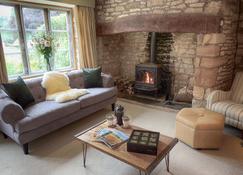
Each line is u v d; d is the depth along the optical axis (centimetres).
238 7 344
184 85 430
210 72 316
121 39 520
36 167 217
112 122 228
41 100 318
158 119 337
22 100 273
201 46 317
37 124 245
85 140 198
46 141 272
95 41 455
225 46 328
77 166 218
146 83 441
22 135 232
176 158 227
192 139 240
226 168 209
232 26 336
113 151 179
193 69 411
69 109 288
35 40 356
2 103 228
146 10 367
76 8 407
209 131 233
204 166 212
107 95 360
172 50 432
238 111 260
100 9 441
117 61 535
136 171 208
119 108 235
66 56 443
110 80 385
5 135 282
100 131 214
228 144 254
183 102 420
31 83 314
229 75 366
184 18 324
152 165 161
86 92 339
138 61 504
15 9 341
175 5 330
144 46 482
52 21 404
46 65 399
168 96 445
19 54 356
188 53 411
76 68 458
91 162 225
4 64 311
